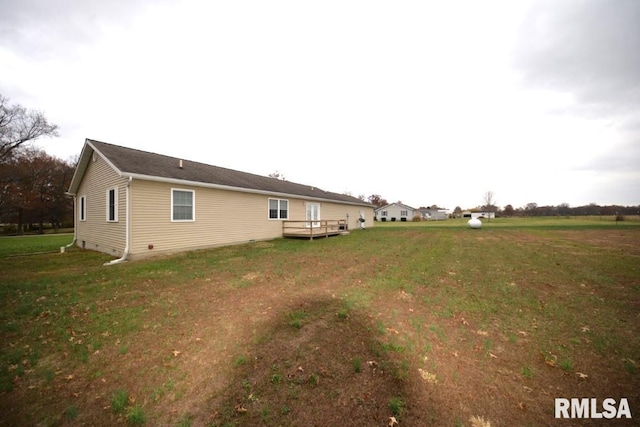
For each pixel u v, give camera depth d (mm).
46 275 6664
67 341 3395
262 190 13945
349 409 2270
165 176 9586
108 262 8258
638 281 6141
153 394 2461
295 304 4617
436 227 28203
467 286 5777
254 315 4156
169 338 3453
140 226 8984
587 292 5371
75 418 2188
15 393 2463
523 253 10109
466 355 3104
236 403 2342
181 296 5047
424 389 2521
